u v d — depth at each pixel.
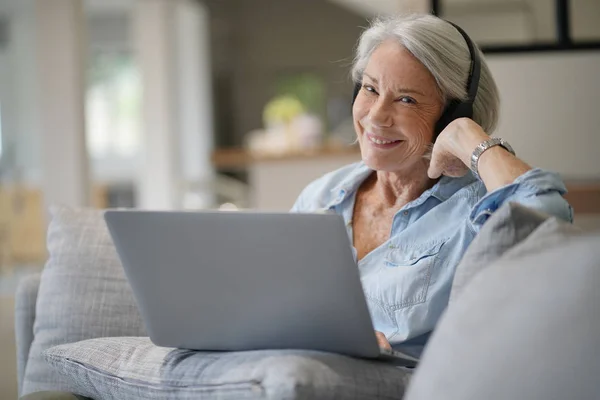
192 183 8.77
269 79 11.80
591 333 1.04
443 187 1.76
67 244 2.09
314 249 1.25
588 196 3.71
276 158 6.09
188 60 10.56
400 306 1.68
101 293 2.02
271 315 1.34
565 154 3.83
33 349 2.03
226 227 1.28
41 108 6.04
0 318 4.86
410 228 1.74
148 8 8.30
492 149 1.56
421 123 1.74
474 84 1.72
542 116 3.84
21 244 7.24
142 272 1.38
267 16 11.79
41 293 2.07
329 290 1.28
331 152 6.02
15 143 7.44
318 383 1.24
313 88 11.72
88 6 10.31
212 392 1.32
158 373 1.43
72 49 6.00
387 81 1.74
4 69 7.43
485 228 1.32
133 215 1.33
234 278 1.32
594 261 1.09
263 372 1.26
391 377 1.32
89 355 1.61
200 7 10.88
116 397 1.52
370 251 1.85
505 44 3.85
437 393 1.10
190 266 1.33
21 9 7.47
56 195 6.06
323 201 1.98
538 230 1.23
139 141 10.77
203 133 10.77
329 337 1.34
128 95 10.74
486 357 1.08
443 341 1.15
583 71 3.81
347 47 11.65
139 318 2.00
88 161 6.17
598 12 3.78
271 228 1.26
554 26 3.81
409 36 1.71
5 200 7.25
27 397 1.66
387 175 1.84
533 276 1.12
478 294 1.16
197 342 1.43
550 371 1.04
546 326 1.06
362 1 8.10
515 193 1.49
